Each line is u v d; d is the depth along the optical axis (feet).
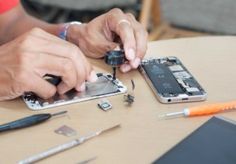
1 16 3.17
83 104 2.16
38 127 1.95
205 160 1.68
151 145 1.85
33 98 2.17
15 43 2.18
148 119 2.04
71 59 2.17
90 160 1.74
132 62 2.49
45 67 2.13
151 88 2.33
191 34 5.87
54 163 1.72
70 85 2.19
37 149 1.80
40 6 6.34
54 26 3.09
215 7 5.70
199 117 2.08
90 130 1.94
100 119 2.03
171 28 6.08
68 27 2.99
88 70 2.26
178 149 1.74
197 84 2.34
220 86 2.39
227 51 2.91
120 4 5.84
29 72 2.09
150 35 5.69
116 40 2.72
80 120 2.02
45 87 2.14
